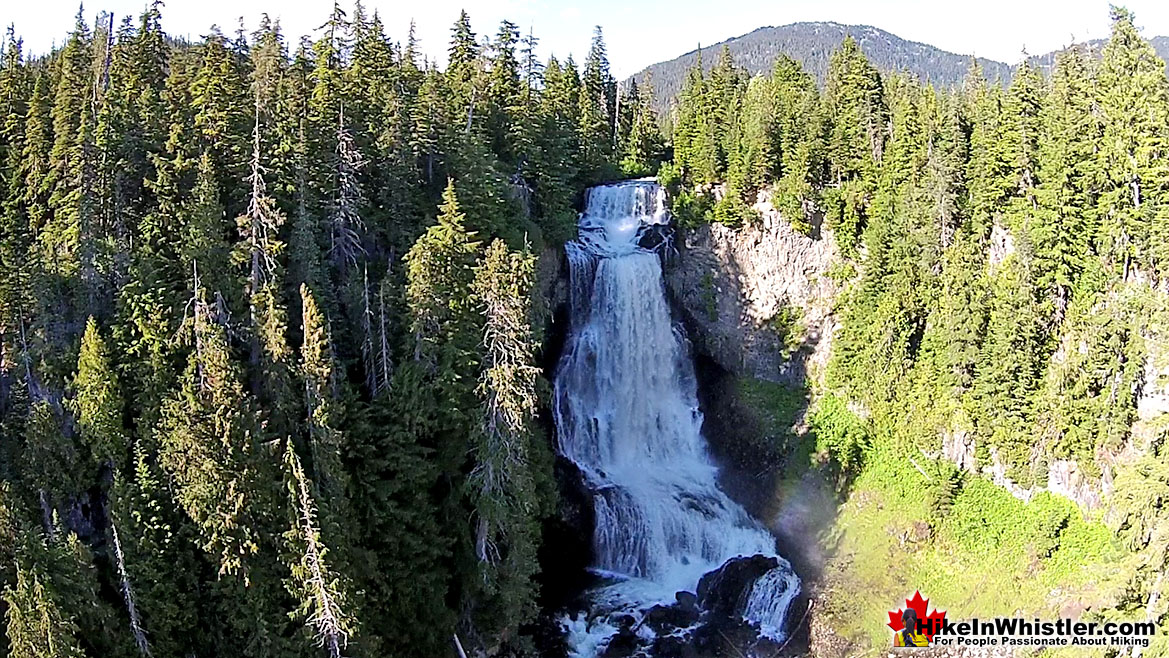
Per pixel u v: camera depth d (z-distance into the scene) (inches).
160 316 1439.5
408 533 1485.0
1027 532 1998.0
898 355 2283.5
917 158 2405.3
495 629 1652.3
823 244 2564.0
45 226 1705.2
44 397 1450.5
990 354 2101.4
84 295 1523.1
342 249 1722.4
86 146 1646.2
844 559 2081.7
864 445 2295.8
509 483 1520.7
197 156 1665.8
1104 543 1915.6
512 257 1536.7
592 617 1854.1
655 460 2466.8
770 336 2564.0
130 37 2409.0
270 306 1419.8
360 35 2395.4
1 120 2005.4
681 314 2618.1
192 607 1315.2
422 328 1507.1
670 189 2768.2
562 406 2316.7
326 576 1298.0
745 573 1923.0
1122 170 2089.1
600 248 2561.5
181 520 1323.8
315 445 1365.7
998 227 2246.6
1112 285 2066.9
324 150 1771.7
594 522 2121.1
